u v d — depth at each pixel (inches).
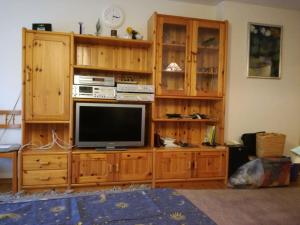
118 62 134.0
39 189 112.5
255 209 100.7
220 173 130.7
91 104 119.7
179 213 44.7
